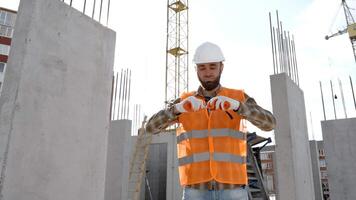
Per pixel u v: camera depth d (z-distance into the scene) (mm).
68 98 4273
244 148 2205
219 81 2234
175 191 14711
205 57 2146
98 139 4703
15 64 3727
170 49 21609
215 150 2094
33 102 3768
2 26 29047
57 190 3941
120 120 12547
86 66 4656
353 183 9180
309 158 7445
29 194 3590
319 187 15750
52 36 4137
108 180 12125
